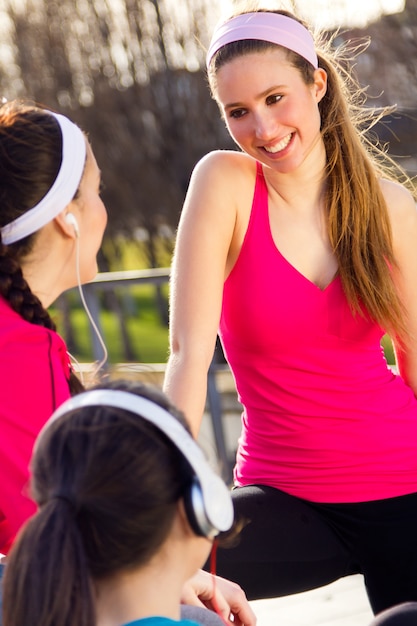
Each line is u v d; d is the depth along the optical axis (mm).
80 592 1498
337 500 2801
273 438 2828
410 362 2939
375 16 14555
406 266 2889
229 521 1617
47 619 1488
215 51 2717
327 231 2807
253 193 2830
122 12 17641
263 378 2807
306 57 2705
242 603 2381
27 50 17859
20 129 2107
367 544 2846
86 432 1570
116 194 18469
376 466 2797
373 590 2932
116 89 17938
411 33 14328
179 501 1587
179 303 2732
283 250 2791
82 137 2191
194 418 2615
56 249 2152
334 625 3861
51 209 2107
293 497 2820
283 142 2697
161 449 1573
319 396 2777
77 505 1537
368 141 3129
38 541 1511
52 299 2211
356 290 2764
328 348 2773
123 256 20984
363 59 14555
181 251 2770
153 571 1594
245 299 2777
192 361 2662
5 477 1938
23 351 1987
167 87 17719
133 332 19266
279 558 2756
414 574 2861
